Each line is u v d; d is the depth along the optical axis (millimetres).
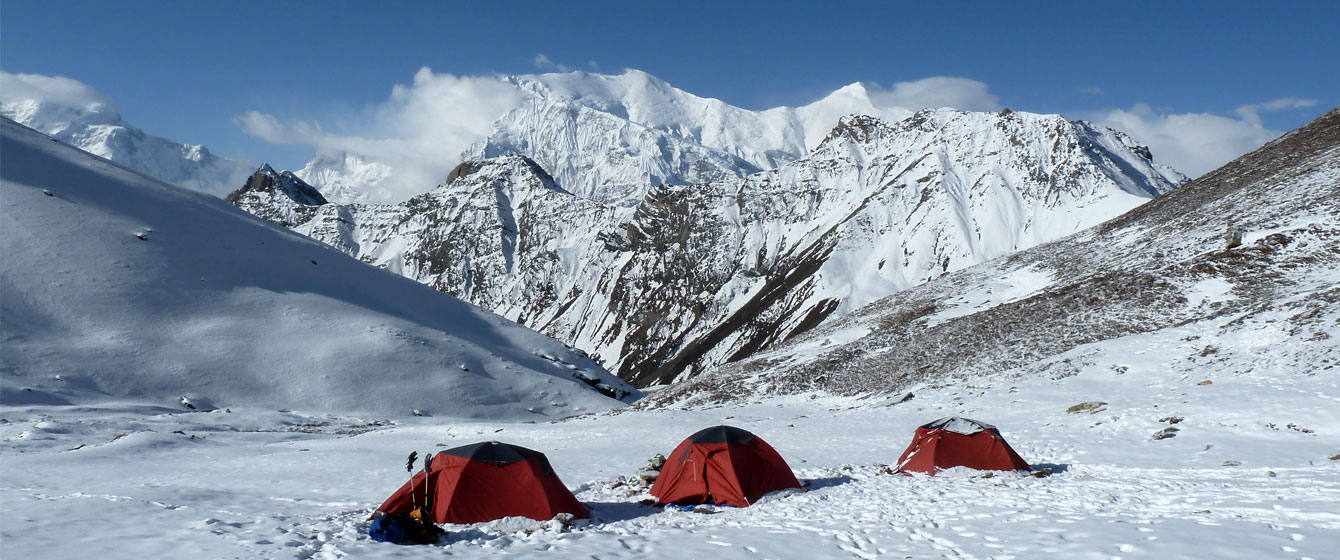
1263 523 14609
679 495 21172
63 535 16672
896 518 17609
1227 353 41125
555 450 39562
